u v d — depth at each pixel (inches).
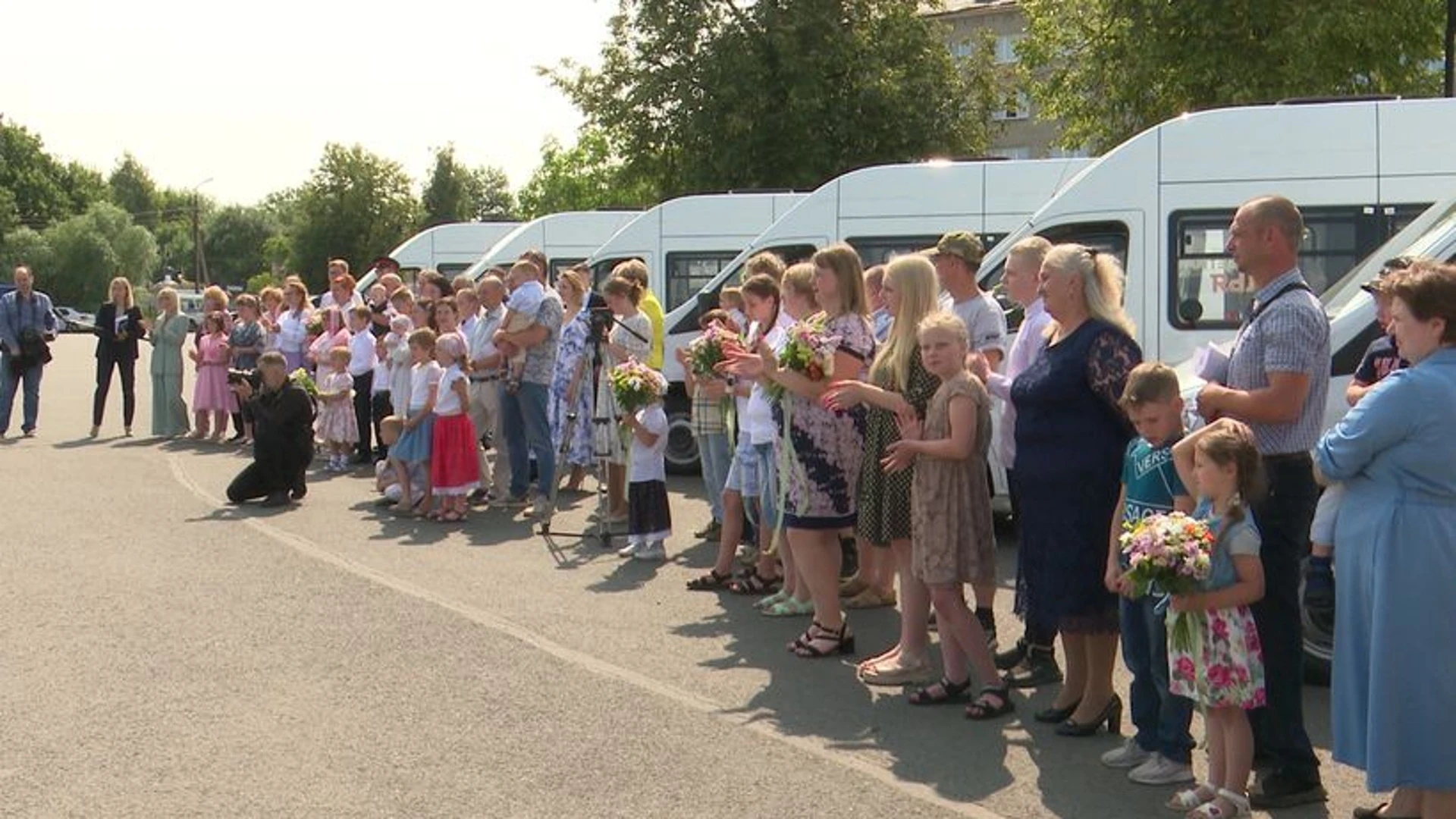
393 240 2773.1
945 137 1350.9
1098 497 249.1
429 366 504.4
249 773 237.5
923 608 293.7
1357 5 887.7
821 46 1300.4
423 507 503.2
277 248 3508.9
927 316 276.2
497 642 325.1
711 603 370.6
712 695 285.7
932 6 1473.9
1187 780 236.7
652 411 429.4
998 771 242.7
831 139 1328.7
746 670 304.7
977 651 274.1
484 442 673.0
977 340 324.8
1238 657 218.1
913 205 620.1
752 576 382.9
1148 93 974.4
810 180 1293.1
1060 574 252.1
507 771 239.1
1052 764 246.7
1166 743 236.4
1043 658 297.7
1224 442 216.5
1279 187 481.4
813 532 313.1
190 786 231.0
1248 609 221.1
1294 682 227.5
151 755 246.4
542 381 511.5
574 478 563.8
